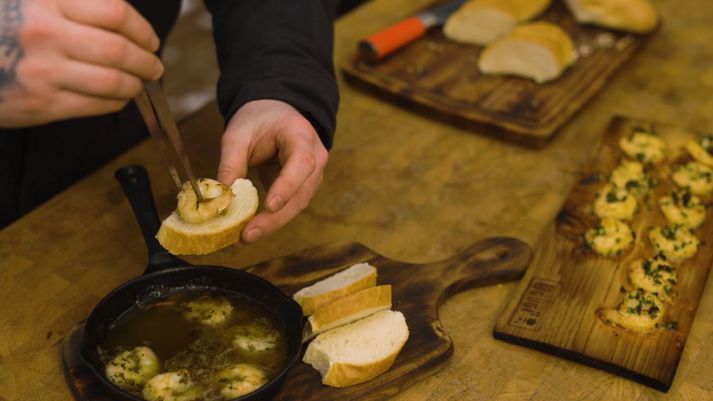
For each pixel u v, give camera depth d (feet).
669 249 4.72
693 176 5.34
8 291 4.45
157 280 3.98
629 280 4.53
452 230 5.06
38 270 4.60
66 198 5.14
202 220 3.62
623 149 5.67
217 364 3.67
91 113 3.24
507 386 3.95
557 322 4.23
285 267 4.53
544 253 4.74
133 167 4.66
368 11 7.72
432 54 6.89
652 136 5.74
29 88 3.04
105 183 5.28
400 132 6.06
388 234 5.00
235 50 4.69
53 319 4.29
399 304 4.29
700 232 4.95
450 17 7.06
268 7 4.76
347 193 5.35
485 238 4.87
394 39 6.75
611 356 4.01
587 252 4.75
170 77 8.74
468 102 6.20
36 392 3.86
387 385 3.83
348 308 3.99
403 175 5.57
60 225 4.93
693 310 4.34
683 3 8.09
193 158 5.53
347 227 5.05
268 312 3.94
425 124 6.17
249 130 4.16
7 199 5.92
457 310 4.43
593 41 7.07
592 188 5.31
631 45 7.01
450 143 5.95
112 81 3.10
